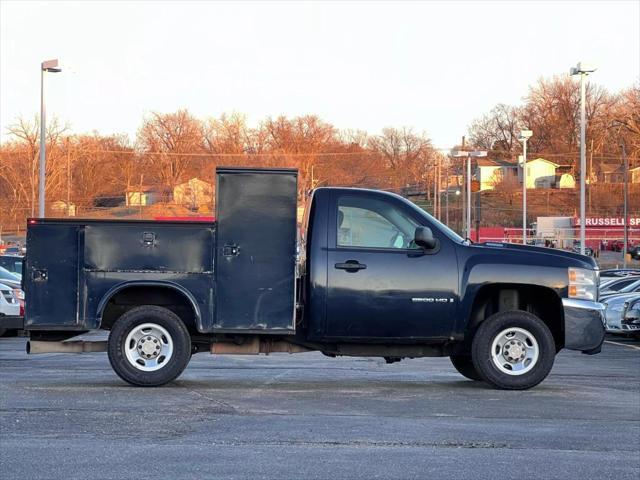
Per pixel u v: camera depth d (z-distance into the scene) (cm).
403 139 11512
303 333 1120
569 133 11512
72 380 1165
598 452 748
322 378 1232
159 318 1080
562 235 8288
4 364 1405
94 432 800
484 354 1095
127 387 1085
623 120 10100
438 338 1102
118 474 653
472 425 857
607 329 2230
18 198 7312
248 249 1082
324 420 871
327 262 1092
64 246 1078
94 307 1077
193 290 1081
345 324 1091
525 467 691
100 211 8600
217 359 1548
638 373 1370
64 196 7681
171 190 9194
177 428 823
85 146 8394
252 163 9331
